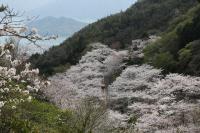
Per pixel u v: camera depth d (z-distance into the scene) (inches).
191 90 1333.7
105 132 705.0
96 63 2091.5
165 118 1185.4
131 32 3277.6
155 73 1699.1
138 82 1652.3
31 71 458.0
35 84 462.9
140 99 1499.8
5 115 506.0
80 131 677.9
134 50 2596.0
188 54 2081.7
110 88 1657.2
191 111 1151.6
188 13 2805.1
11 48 420.5
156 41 2508.6
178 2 3614.7
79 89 1705.2
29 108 716.0
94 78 1908.2
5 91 437.4
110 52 2300.7
